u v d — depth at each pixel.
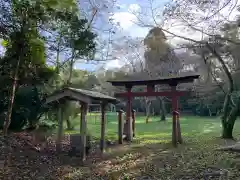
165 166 8.28
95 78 24.09
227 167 7.61
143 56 28.38
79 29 12.30
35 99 13.03
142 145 12.44
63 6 10.79
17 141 9.97
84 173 7.57
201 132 18.02
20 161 8.02
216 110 35.25
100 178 7.15
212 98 22.77
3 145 9.09
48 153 9.34
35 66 12.96
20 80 12.59
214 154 9.62
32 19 10.30
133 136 15.61
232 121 14.30
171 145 12.30
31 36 11.23
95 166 8.35
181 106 36.78
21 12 9.99
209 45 12.47
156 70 25.30
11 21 10.41
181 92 13.24
